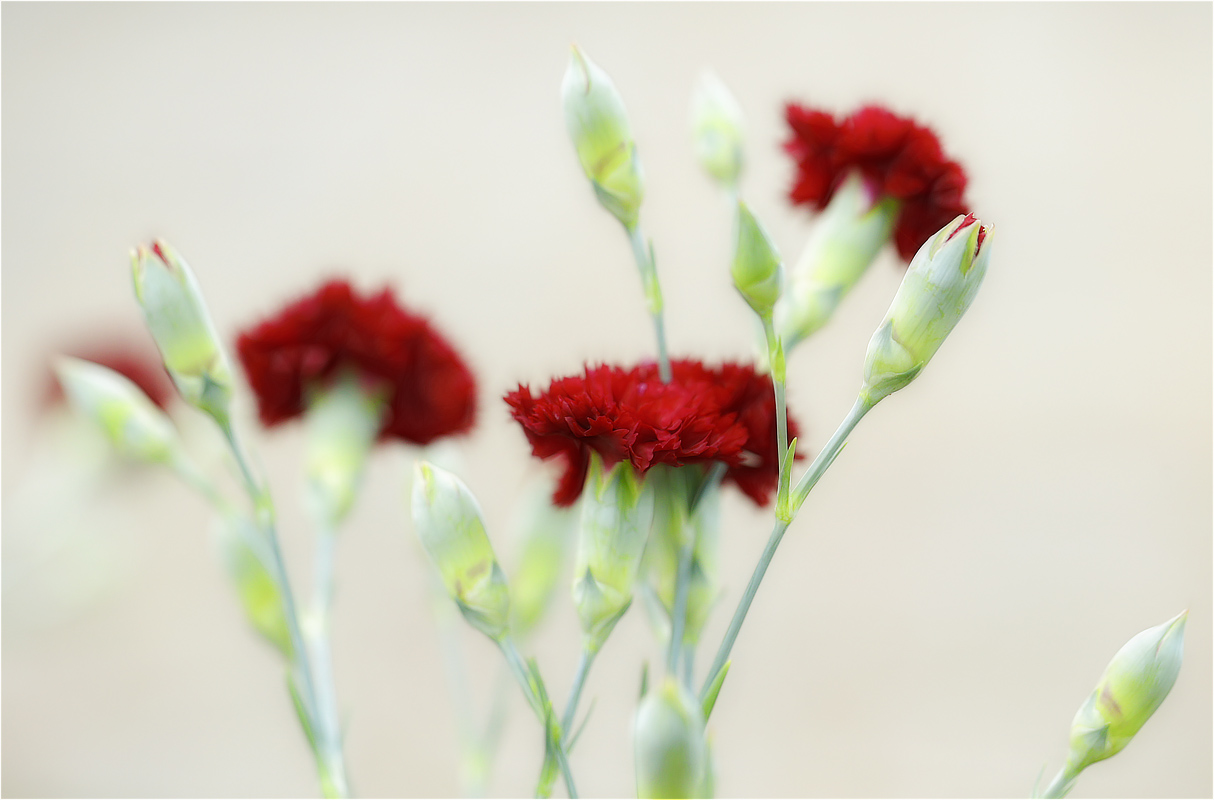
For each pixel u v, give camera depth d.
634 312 1.25
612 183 0.59
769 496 0.58
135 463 0.71
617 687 1.00
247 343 0.63
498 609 0.58
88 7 1.43
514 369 1.17
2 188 1.38
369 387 0.64
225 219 1.39
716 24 1.38
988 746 1.24
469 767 0.63
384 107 1.42
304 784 1.19
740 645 1.25
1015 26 1.41
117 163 1.40
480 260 1.38
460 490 0.58
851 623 1.28
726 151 0.62
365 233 1.39
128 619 1.16
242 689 1.21
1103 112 1.39
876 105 0.62
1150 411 1.35
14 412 0.74
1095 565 1.30
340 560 1.12
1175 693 1.28
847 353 1.08
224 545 0.62
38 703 1.17
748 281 0.56
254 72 1.43
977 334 1.36
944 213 0.61
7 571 0.70
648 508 0.58
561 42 1.42
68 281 1.37
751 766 1.23
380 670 1.14
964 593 1.30
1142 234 1.38
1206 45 1.40
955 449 1.34
